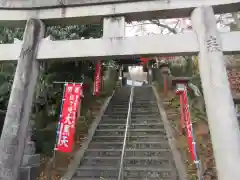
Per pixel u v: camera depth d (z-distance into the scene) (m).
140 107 10.73
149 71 17.08
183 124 7.52
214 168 5.90
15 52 4.55
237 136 3.24
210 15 4.14
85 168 6.02
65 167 6.27
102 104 11.14
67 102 6.51
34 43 4.46
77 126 8.28
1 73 7.65
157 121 8.91
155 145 7.08
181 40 4.11
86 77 11.44
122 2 4.59
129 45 4.20
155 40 4.16
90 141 7.50
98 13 4.61
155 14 4.54
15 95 4.05
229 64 8.54
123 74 18.11
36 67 4.42
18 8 4.86
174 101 10.86
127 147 7.06
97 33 9.64
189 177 5.40
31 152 5.76
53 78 9.01
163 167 5.95
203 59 3.86
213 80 3.61
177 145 6.89
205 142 7.19
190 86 9.97
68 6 4.75
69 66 9.89
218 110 3.41
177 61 15.23
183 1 4.38
